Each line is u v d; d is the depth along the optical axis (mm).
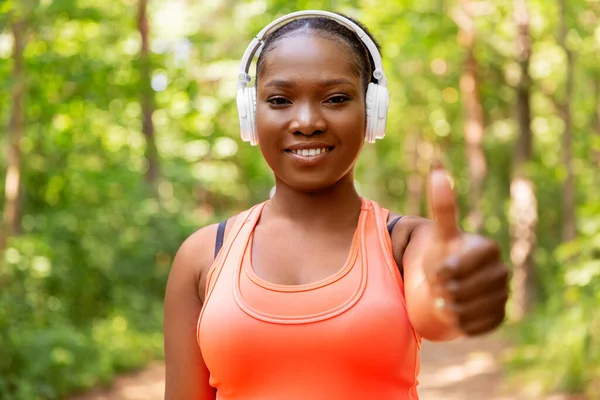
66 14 8391
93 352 8484
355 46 1679
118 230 11766
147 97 9820
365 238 1666
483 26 13125
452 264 1024
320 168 1641
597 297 7277
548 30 12352
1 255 7457
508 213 16750
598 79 11672
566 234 9930
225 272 1679
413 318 1299
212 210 21906
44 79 8422
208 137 13133
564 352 7492
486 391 8250
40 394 7078
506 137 16938
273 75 1644
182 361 1799
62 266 9805
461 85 14812
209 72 12609
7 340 6871
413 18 11500
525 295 12969
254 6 10078
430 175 1084
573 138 11203
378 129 1727
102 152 11633
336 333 1561
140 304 11312
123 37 10695
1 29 7090
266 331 1579
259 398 1588
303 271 1662
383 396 1578
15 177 8141
